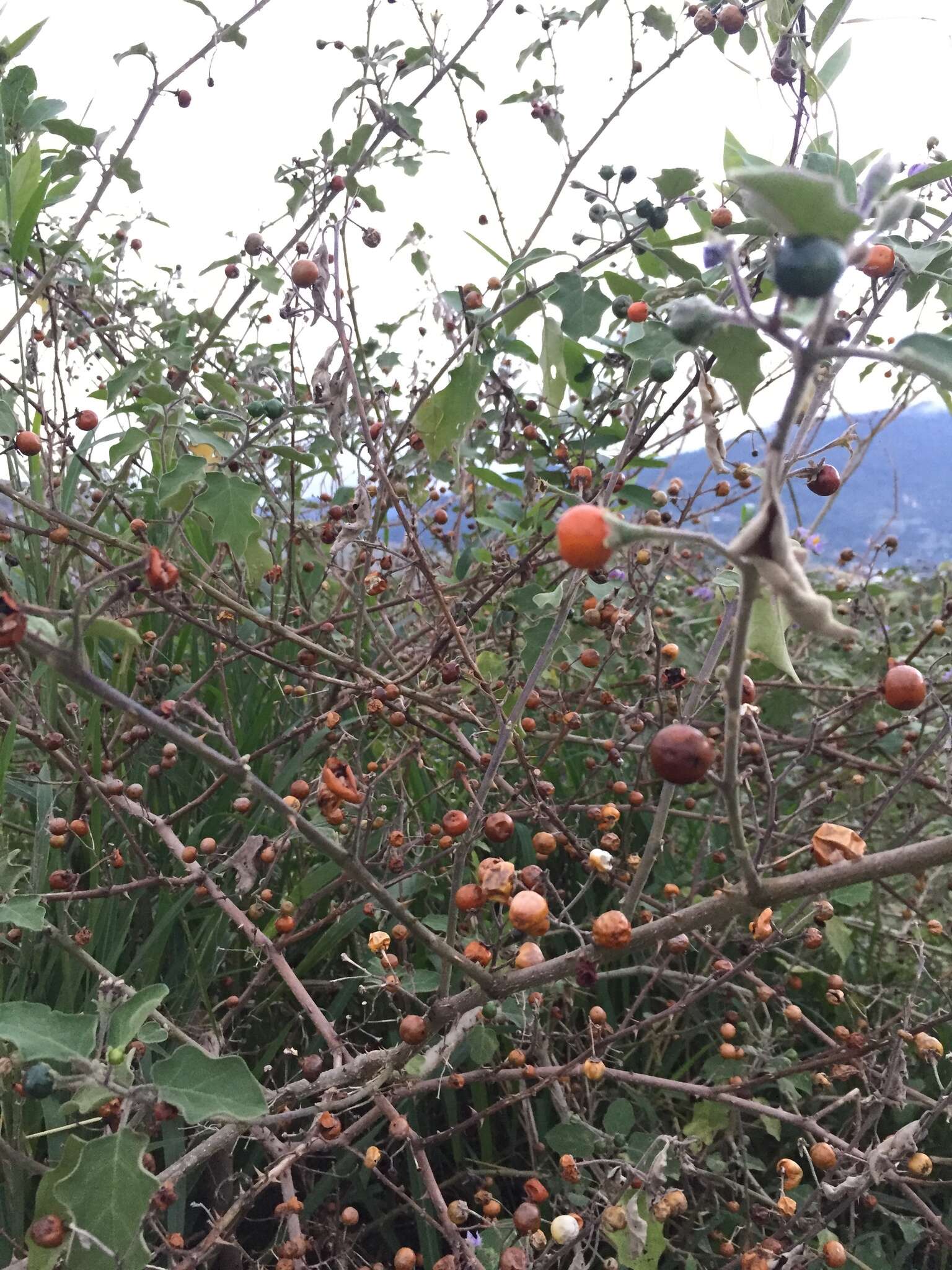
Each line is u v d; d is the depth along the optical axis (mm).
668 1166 347
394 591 690
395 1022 437
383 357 598
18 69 466
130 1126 285
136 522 444
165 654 553
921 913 487
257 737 509
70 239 491
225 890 457
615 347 439
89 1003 374
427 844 451
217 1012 436
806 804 422
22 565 460
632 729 523
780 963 498
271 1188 417
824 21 340
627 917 361
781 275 160
